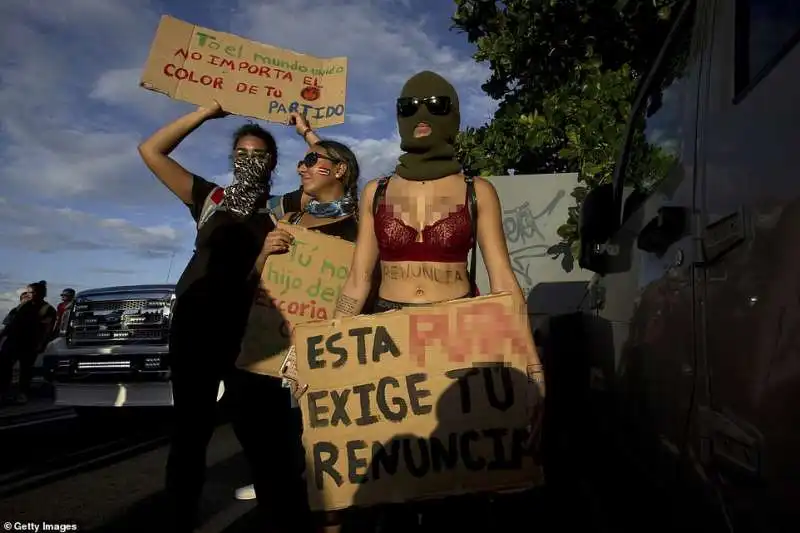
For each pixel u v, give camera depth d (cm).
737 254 160
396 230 240
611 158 614
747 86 169
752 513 151
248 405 313
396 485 226
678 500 209
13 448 658
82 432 763
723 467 167
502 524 341
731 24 189
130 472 545
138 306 777
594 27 725
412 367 231
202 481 293
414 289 239
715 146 186
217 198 310
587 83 669
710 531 180
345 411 233
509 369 228
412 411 229
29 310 1104
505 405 226
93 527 389
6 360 1080
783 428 135
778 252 139
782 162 140
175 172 313
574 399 419
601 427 346
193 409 291
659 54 286
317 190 355
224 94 348
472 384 228
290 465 318
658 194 250
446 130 243
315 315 322
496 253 240
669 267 217
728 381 164
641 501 265
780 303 137
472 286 254
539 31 744
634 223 287
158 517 409
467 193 241
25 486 496
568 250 665
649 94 307
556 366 439
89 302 793
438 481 225
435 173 240
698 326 187
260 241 311
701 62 215
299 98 366
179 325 294
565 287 662
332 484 230
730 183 169
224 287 296
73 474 538
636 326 261
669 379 214
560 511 379
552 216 675
